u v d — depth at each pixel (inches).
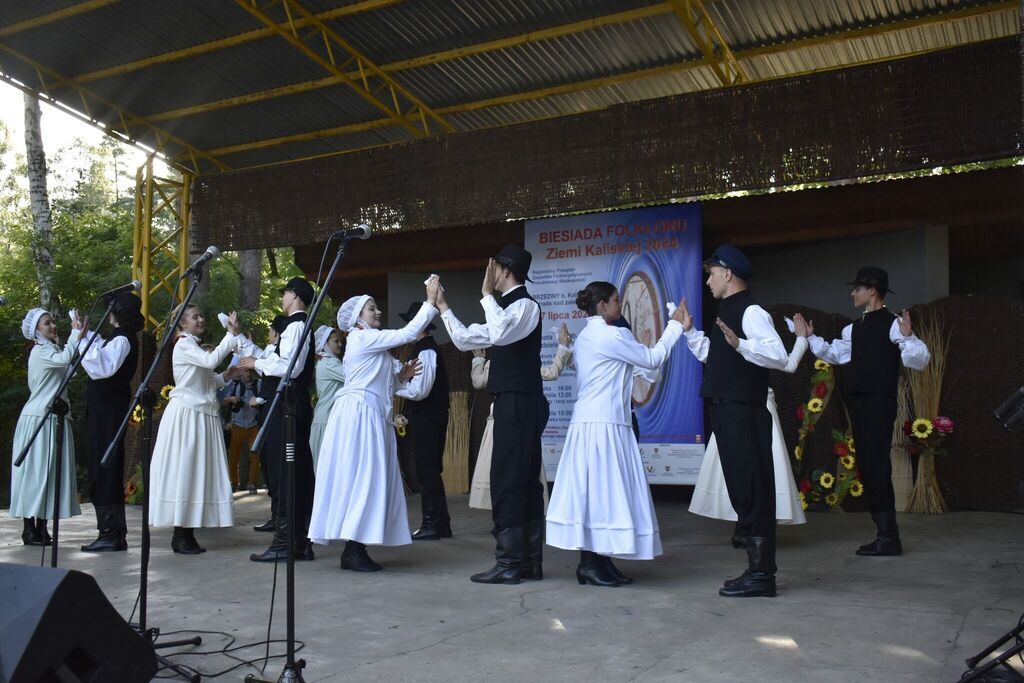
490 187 365.4
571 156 349.1
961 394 316.2
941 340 317.1
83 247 740.7
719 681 133.6
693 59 391.5
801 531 278.7
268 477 243.8
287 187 414.9
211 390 257.9
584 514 197.9
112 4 386.3
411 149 384.5
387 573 221.5
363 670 142.6
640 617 173.0
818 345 245.9
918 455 317.4
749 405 188.2
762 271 405.7
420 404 276.2
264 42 406.3
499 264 206.4
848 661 142.0
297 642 158.9
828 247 376.5
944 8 343.9
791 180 307.0
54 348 269.4
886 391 233.6
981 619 166.7
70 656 99.4
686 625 166.2
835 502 317.4
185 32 405.7
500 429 207.2
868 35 359.6
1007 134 273.4
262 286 894.4
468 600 190.1
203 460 251.1
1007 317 310.2
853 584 199.6
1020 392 133.3
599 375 200.2
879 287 239.1
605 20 363.3
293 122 475.2
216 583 211.6
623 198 337.1
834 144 299.6
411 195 383.9
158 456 249.9
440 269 446.9
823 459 326.0
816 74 303.1
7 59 438.0
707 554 245.3
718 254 192.4
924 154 285.6
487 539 276.2
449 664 144.9
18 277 768.9
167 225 754.2
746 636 158.1
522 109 449.4
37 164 732.0
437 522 276.4
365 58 411.5
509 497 206.7
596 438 198.8
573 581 208.8
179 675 141.9
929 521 292.2
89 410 258.8
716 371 190.4
